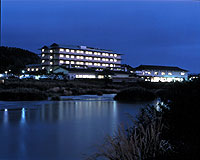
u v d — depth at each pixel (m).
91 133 8.92
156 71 113.31
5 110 17.28
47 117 13.51
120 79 93.50
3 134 8.73
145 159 3.66
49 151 6.56
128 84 75.38
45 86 48.88
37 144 7.33
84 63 109.31
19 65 115.19
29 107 19.47
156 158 3.67
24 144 7.40
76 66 102.69
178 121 4.41
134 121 5.36
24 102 24.42
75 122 11.59
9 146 7.15
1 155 6.30
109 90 54.16
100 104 22.55
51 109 17.92
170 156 3.69
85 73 92.00
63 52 102.88
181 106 4.55
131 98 29.27
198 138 3.91
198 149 3.64
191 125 4.24
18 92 27.62
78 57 107.88
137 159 3.65
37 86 47.75
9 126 10.49
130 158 3.64
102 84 76.94
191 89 4.98
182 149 3.78
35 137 8.27
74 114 14.94
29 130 9.53
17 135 8.65
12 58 172.12
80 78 85.12
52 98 28.27
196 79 5.30
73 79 84.38
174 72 118.25
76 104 22.59
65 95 40.25
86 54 109.81
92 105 21.42
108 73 91.75
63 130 9.58
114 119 12.44
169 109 4.96
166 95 5.33
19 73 102.62
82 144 7.25
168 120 4.63
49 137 8.31
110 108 18.64
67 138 8.14
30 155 6.29
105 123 11.18
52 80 77.06
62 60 103.12
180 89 5.14
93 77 94.06
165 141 4.37
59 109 17.97
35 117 13.49
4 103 23.14
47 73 90.12
